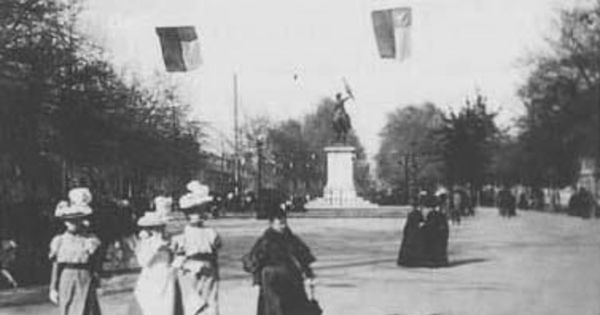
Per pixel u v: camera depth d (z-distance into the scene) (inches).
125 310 563.8
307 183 2780.5
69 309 411.8
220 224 1624.0
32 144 1058.1
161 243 430.3
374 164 2652.6
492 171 1690.5
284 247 441.7
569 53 1201.4
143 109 1233.4
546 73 1248.8
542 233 1182.3
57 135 1085.8
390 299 623.2
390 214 1953.7
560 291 669.3
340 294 647.1
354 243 1157.1
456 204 1489.9
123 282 705.0
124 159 1206.3
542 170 1488.7
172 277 430.3
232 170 2244.1
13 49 1047.0
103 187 1160.2
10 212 827.4
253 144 2517.2
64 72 1079.0
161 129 1312.7
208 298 455.5
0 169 1035.9
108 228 881.5
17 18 1042.7
